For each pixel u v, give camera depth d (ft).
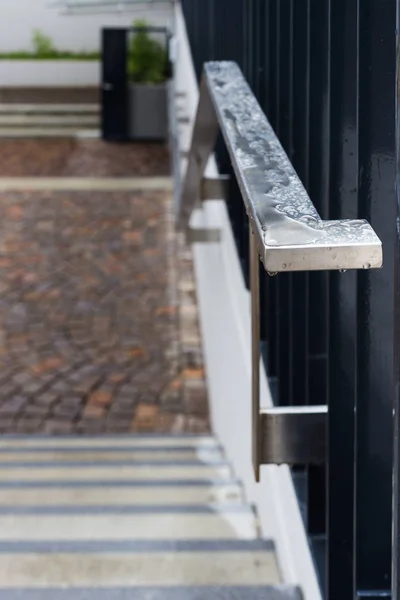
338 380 6.31
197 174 12.78
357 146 5.16
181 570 8.96
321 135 6.93
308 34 6.80
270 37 9.14
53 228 31.42
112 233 31.09
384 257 5.32
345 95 5.80
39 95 45.98
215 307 18.93
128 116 40.42
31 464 15.20
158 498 13.20
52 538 10.93
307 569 7.43
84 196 34.22
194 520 11.36
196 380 22.58
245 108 5.69
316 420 6.63
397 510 3.61
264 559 9.18
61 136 40.91
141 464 15.26
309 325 7.36
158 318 25.63
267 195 3.80
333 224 3.37
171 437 18.94
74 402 21.50
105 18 48.96
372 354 5.51
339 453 6.41
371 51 5.07
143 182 35.73
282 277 8.78
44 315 25.67
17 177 36.27
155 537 10.96
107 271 28.43
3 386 22.04
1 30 49.55
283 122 8.59
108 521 11.34
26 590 7.54
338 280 6.13
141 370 23.02
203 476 14.84
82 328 25.03
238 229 13.43
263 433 6.63
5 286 27.27
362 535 5.74
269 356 9.94
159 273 28.27
